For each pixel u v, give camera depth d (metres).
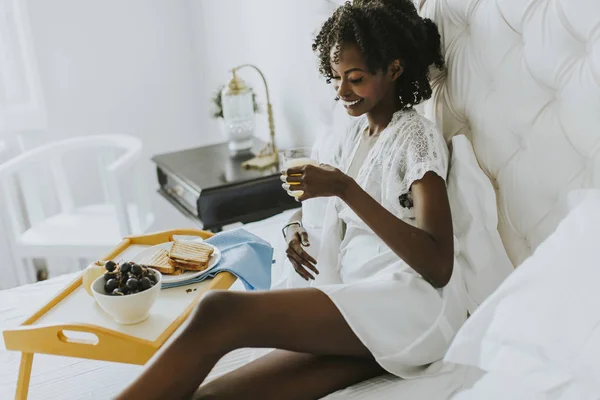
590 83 1.24
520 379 1.09
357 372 1.30
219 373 1.39
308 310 1.24
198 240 1.62
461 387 1.24
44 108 2.89
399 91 1.53
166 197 2.57
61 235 2.50
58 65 2.91
